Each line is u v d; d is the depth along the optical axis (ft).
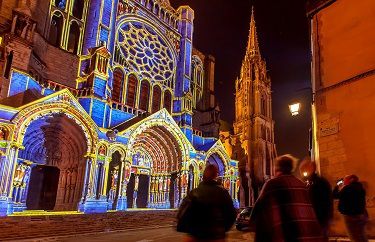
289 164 16.78
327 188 21.25
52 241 58.95
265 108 194.80
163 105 150.51
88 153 95.61
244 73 200.75
